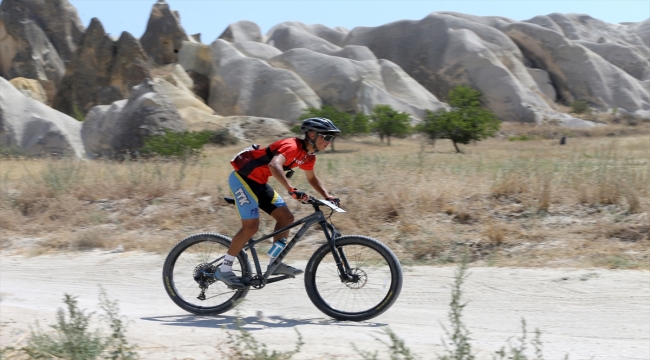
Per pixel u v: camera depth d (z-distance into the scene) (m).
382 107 43.91
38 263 8.50
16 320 5.30
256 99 56.97
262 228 8.99
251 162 5.44
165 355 4.32
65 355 4.20
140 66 53.62
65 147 32.91
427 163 13.12
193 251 5.98
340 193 10.02
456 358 3.90
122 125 32.16
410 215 8.81
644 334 4.95
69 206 10.84
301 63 61.19
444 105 58.16
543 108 61.81
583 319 5.40
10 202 11.23
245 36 74.88
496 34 70.69
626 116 61.03
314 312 5.84
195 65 62.00
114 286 7.15
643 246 7.46
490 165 13.20
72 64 54.84
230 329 5.16
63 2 63.41
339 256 5.43
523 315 5.58
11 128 33.16
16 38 58.62
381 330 5.13
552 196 9.09
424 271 7.22
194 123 48.03
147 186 11.24
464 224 8.63
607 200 8.77
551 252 7.49
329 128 5.29
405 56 70.88
